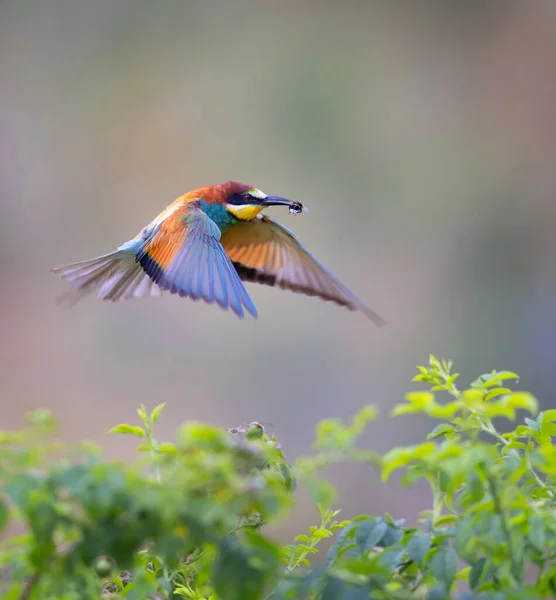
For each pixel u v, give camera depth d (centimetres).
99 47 2081
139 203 1995
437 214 1927
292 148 1992
